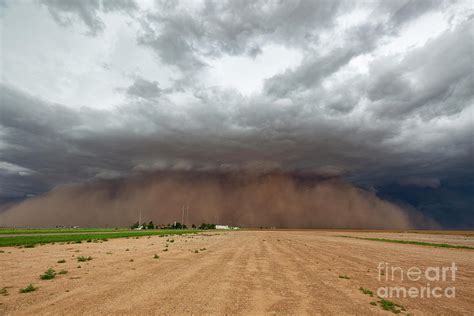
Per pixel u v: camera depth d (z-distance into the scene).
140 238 56.47
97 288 12.17
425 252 36.53
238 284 13.76
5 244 32.59
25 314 8.73
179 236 70.06
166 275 15.60
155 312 9.16
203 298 10.99
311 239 68.00
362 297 11.99
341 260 25.45
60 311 9.03
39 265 18.16
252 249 34.38
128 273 15.97
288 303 10.70
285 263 22.17
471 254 35.19
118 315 8.78
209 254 27.33
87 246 33.75
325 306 10.46
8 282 13.10
